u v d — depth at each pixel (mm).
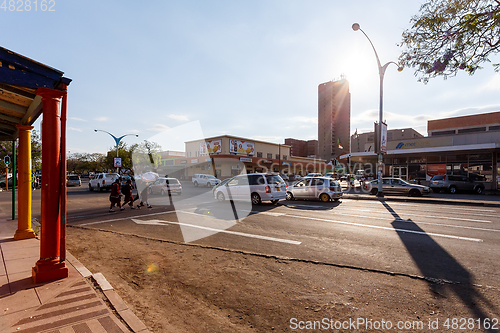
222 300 3613
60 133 3898
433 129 46594
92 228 8070
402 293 3766
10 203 14930
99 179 22500
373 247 5957
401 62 8258
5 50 3232
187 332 2891
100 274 4176
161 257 5336
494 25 6418
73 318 2936
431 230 7570
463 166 24531
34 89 3783
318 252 5617
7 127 6531
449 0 7039
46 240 3898
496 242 6277
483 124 41938
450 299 3580
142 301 3584
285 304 3496
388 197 16953
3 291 3545
